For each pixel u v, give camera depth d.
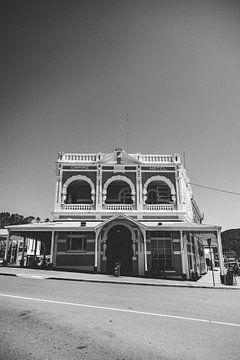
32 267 24.59
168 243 25.33
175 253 24.80
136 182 27.28
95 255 23.58
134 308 10.21
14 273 19.58
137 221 24.23
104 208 26.69
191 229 23.91
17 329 7.37
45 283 15.62
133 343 6.58
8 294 11.77
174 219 26.38
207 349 6.33
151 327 7.86
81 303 10.63
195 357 5.88
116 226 25.84
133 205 26.83
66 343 6.50
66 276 19.33
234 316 9.63
